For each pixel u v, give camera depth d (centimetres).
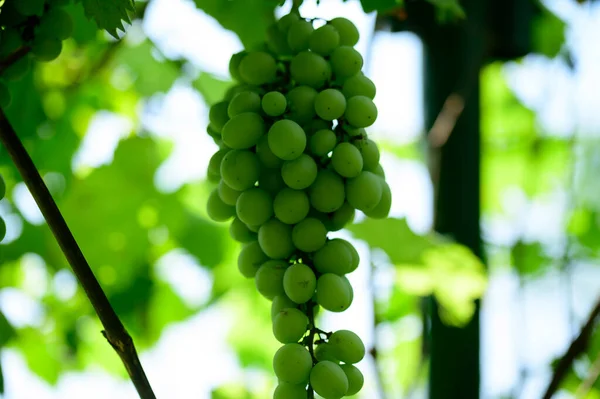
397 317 176
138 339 165
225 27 136
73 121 154
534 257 183
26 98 138
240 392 169
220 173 119
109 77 161
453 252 145
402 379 174
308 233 118
